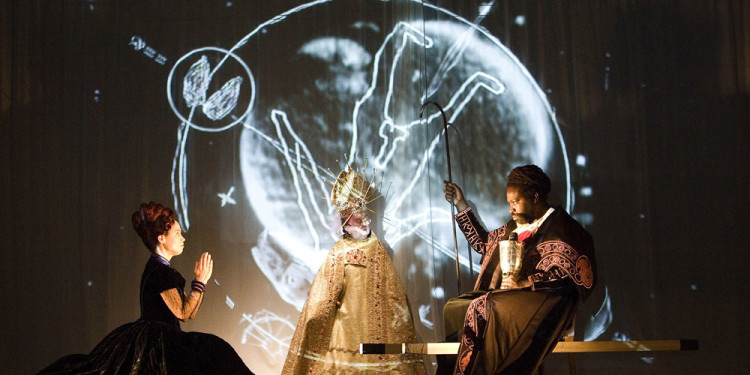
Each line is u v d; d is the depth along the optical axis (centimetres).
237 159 425
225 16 436
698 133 420
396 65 425
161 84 431
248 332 414
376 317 371
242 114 429
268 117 428
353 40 432
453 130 422
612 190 418
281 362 411
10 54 427
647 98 423
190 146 426
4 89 425
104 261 416
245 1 436
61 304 413
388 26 432
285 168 425
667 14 429
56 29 431
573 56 428
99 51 432
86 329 410
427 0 432
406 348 321
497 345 310
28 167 421
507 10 432
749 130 418
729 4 427
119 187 423
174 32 434
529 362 309
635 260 412
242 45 433
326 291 374
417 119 417
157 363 326
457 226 415
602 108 423
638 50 427
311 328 369
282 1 436
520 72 427
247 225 421
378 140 423
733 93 421
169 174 424
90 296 413
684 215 415
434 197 417
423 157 414
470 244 392
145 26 434
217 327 414
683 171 418
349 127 425
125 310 412
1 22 428
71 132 426
